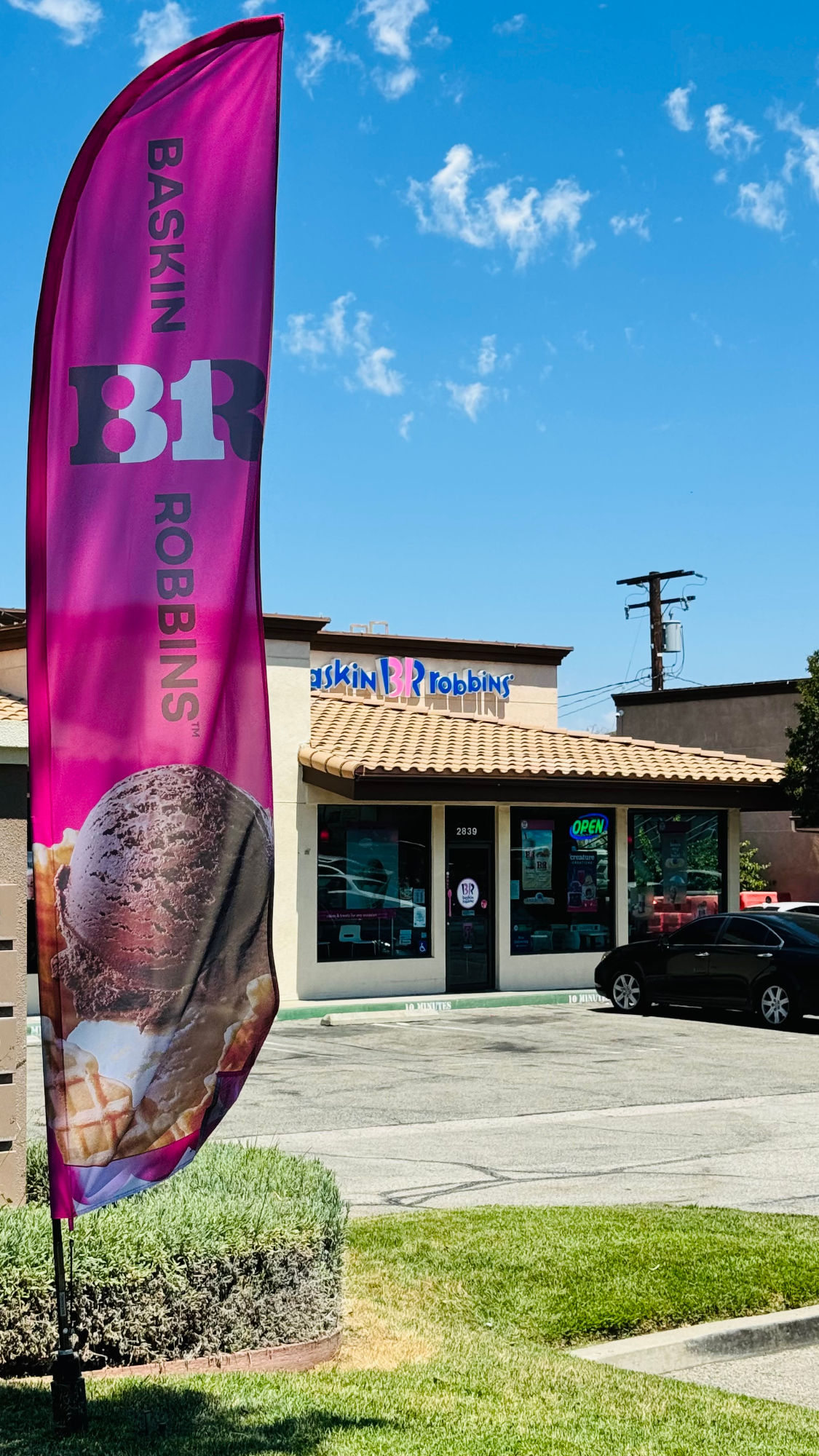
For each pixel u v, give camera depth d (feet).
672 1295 23.06
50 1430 16.16
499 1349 20.74
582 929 82.84
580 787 79.05
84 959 16.99
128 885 17.22
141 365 17.63
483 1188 31.86
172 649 17.48
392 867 77.00
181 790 17.46
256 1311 19.74
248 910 17.71
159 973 17.22
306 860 74.02
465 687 109.19
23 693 72.59
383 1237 26.03
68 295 17.52
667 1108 43.60
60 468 17.37
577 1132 39.45
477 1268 24.14
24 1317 18.29
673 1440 17.12
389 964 75.97
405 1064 53.31
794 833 119.85
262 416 17.89
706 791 84.53
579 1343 21.74
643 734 133.59
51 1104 16.72
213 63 18.07
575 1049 57.31
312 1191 21.97
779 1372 21.72
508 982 79.61
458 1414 17.63
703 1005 66.64
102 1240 18.92
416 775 72.28
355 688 103.09
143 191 17.80
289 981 72.90
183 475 17.61
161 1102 17.11
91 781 17.21
